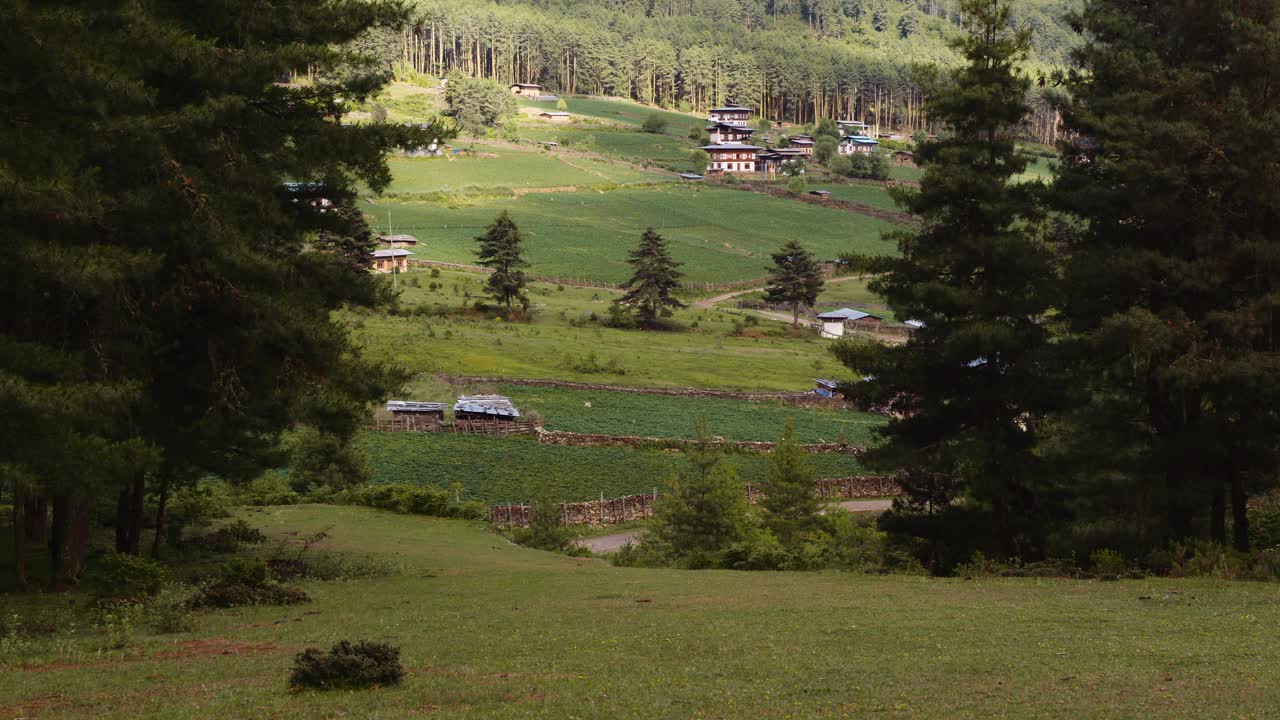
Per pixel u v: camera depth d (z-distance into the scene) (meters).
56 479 20.30
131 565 20.94
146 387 26.58
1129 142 34.34
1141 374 36.50
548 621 18.19
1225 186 33.75
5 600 21.81
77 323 24.61
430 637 16.30
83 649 15.50
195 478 33.66
